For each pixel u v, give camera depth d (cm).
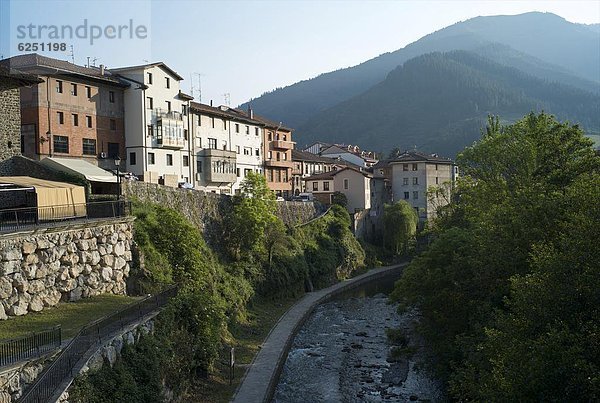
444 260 3123
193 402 2588
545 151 3644
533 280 1697
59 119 4662
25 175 3497
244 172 7250
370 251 8406
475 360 2070
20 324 2139
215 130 6581
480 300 2567
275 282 5278
